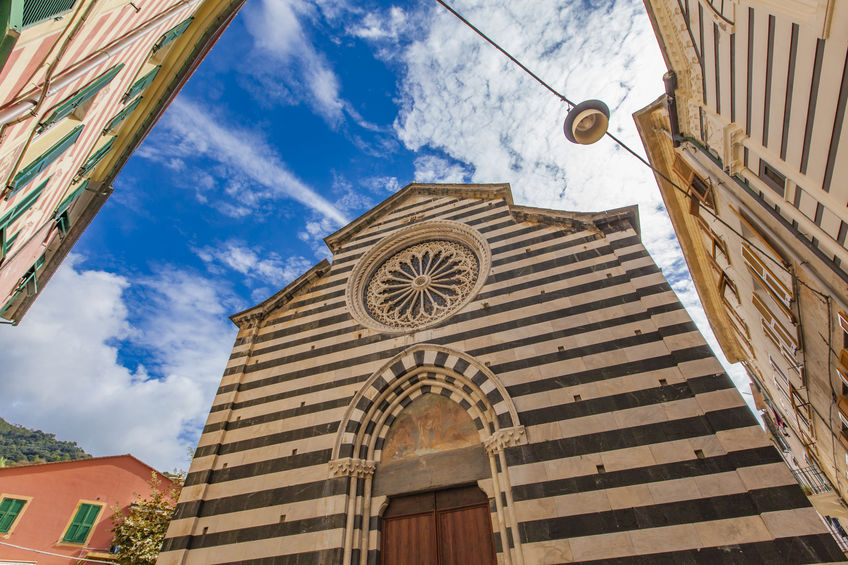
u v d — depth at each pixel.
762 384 21.12
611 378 11.39
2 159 5.75
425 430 12.77
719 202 11.51
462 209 18.39
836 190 6.31
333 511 11.27
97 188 12.91
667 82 10.86
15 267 9.52
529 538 9.52
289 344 16.20
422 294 16.47
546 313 13.36
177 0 10.50
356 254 18.83
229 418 14.55
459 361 13.13
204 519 12.19
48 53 5.36
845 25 5.07
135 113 12.41
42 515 23.14
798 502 8.31
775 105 7.15
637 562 8.62
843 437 10.91
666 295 12.41
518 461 10.67
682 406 10.36
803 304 9.45
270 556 10.96
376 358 14.38
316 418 13.48
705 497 8.98
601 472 9.97
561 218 15.81
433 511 11.35
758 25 6.86
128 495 26.45
